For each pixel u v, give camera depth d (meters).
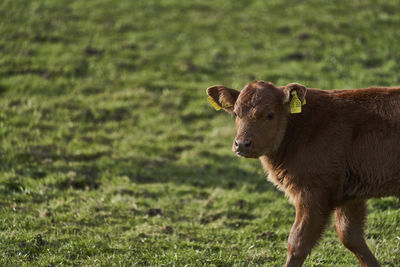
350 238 8.91
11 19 26.11
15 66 21.80
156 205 12.24
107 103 19.45
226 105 9.22
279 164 8.64
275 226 11.38
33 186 12.64
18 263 8.63
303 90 8.02
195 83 21.39
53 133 16.84
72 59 22.66
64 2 29.02
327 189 8.18
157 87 21.06
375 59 22.78
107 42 24.62
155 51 24.12
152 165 15.20
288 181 8.50
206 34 25.97
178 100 19.95
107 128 17.81
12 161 14.20
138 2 29.56
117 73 21.95
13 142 15.78
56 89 20.30
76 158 15.20
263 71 22.12
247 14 28.06
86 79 21.36
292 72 21.67
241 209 12.27
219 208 12.31
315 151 8.25
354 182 8.31
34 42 24.11
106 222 10.94
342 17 27.11
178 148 16.73
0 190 12.27
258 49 24.34
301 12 27.89
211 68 22.72
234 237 10.66
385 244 10.04
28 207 11.42
